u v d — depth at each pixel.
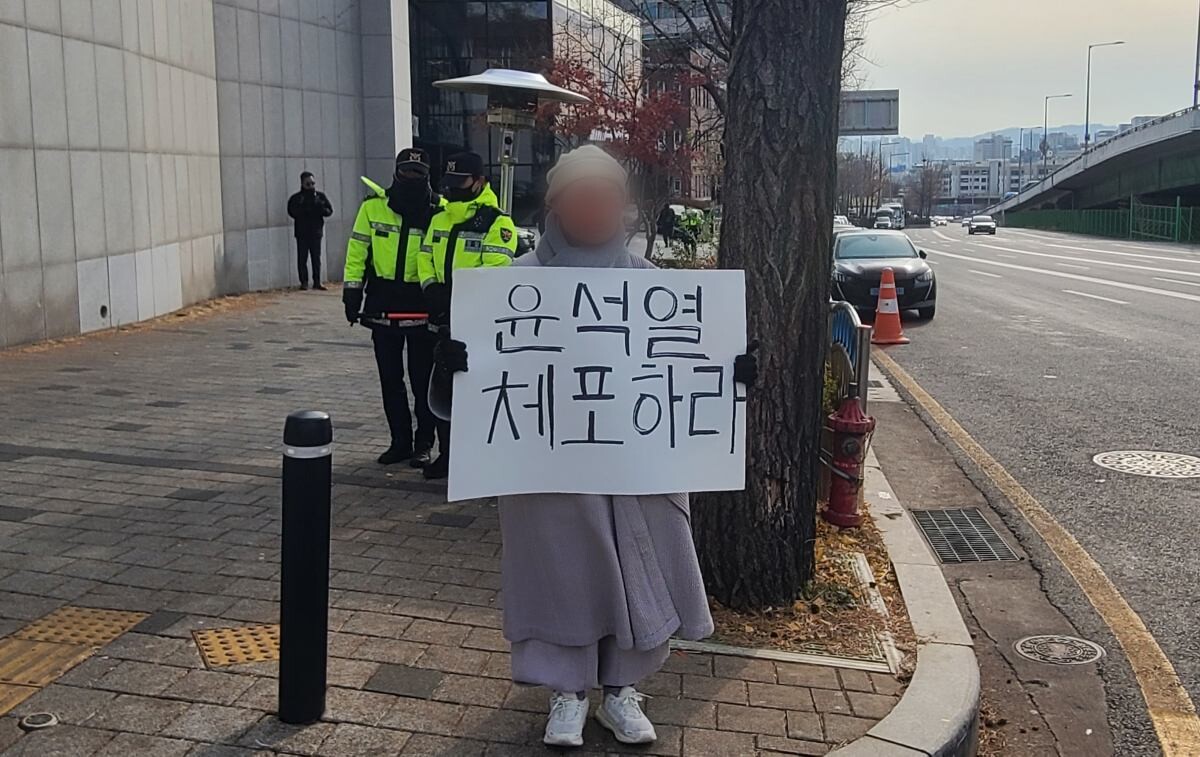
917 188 143.62
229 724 3.57
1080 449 8.51
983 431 9.18
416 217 6.73
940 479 7.68
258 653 4.08
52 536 5.34
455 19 31.19
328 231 19.94
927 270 17.66
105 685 3.80
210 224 16.31
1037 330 15.88
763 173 4.50
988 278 26.81
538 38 27.09
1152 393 10.80
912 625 4.60
